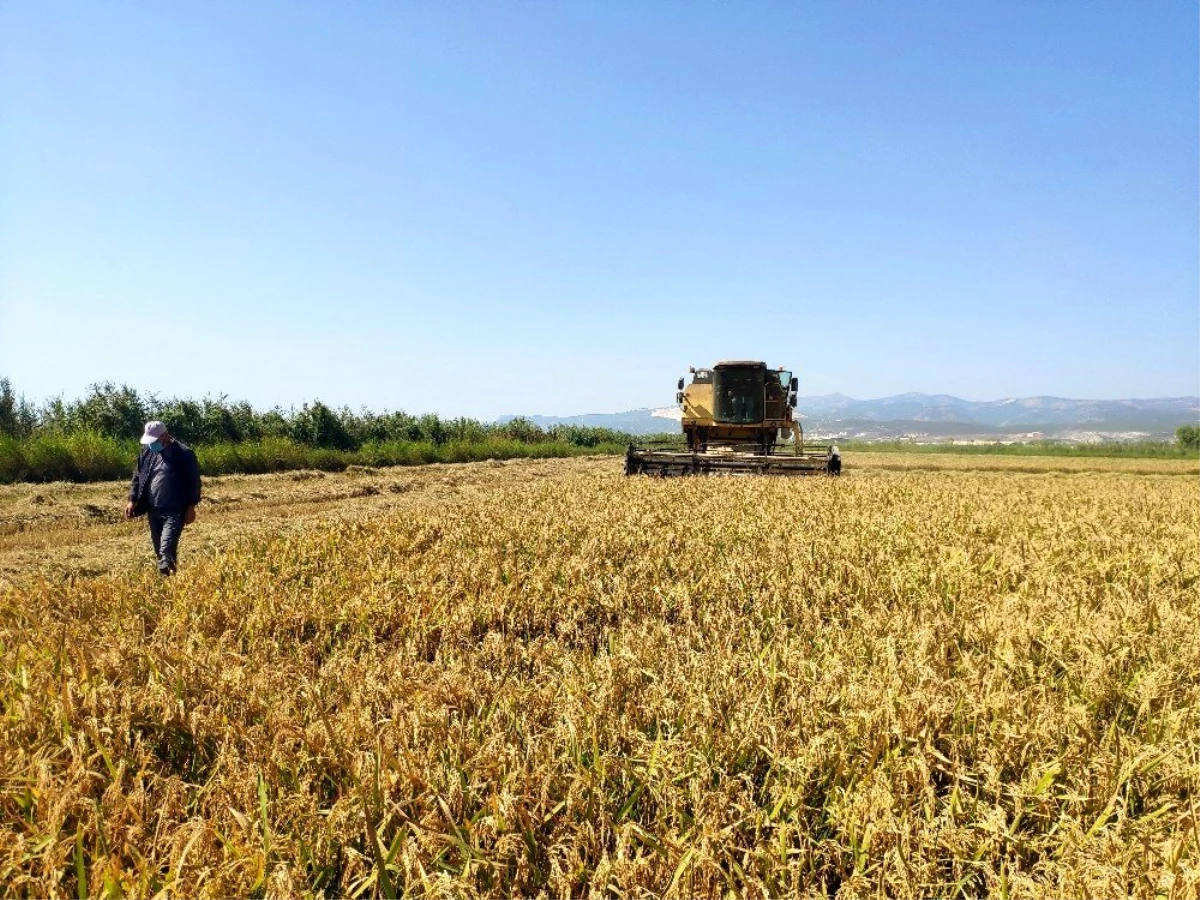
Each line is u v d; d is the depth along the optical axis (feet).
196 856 9.05
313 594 21.02
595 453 153.58
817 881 9.76
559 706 13.15
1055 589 20.93
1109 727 12.28
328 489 59.82
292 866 9.27
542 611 20.76
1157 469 115.85
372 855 9.64
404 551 27.40
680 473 61.62
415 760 11.00
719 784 10.78
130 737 12.28
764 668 14.56
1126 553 25.85
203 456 70.49
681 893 8.70
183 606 19.53
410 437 115.96
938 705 12.23
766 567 24.11
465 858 9.45
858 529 30.86
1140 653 15.58
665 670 14.82
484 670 16.16
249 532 36.91
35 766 10.64
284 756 11.25
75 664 14.70
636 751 11.94
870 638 16.56
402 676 14.66
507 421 158.20
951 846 9.50
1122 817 9.82
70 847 9.25
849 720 12.02
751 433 70.03
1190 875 8.35
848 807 10.12
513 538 29.07
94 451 60.59
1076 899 8.55
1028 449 233.14
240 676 14.26
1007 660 14.84
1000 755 11.46
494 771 10.98
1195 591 21.53
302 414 92.73
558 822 10.13
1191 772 10.73
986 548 26.94
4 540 35.65
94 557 31.99
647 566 24.52
